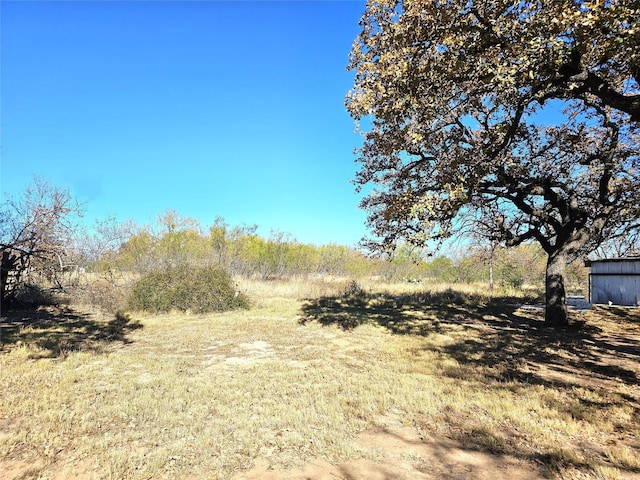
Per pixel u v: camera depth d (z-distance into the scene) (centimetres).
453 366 695
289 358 771
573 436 421
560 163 1072
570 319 1221
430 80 634
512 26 572
